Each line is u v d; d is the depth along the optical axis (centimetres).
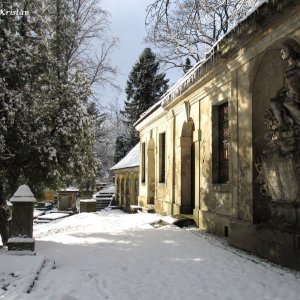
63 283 652
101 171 5606
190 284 673
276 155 828
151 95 4853
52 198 3322
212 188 1273
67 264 809
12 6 1083
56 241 1116
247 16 862
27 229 833
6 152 1059
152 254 921
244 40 960
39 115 1119
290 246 768
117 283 669
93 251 955
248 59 981
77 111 1153
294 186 784
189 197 1644
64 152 1139
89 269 759
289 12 779
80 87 1216
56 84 1173
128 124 5066
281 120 820
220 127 1289
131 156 3278
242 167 1015
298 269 746
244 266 796
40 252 930
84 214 1975
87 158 1220
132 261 846
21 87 1094
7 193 1118
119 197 3547
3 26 1064
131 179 3067
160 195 2002
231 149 1095
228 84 1148
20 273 669
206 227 1305
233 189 1073
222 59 1109
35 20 1142
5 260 734
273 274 728
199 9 995
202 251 956
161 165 2062
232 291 632
